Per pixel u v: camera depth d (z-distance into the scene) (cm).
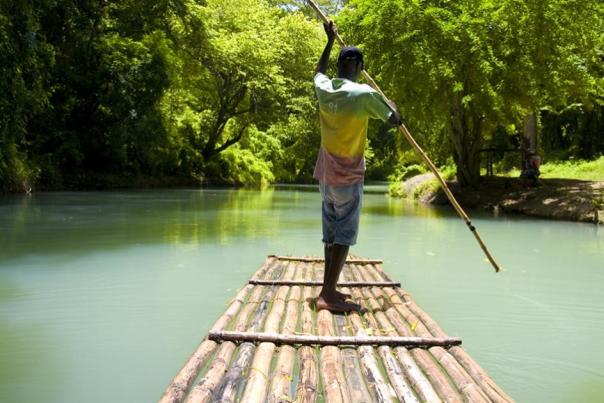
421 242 770
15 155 1677
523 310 429
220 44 2517
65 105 1988
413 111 1411
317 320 366
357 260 587
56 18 1950
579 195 1147
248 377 271
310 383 261
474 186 1518
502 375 304
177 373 293
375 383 264
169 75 2155
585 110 1995
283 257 607
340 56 404
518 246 737
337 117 376
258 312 381
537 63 1263
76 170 2056
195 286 493
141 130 2145
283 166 3628
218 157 2900
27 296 456
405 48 1251
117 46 2044
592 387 290
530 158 1405
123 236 793
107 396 272
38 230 848
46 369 305
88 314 407
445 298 464
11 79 1459
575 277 545
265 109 2777
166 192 1981
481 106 1347
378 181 4059
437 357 304
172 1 2241
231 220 1034
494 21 1270
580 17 1262
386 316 382
